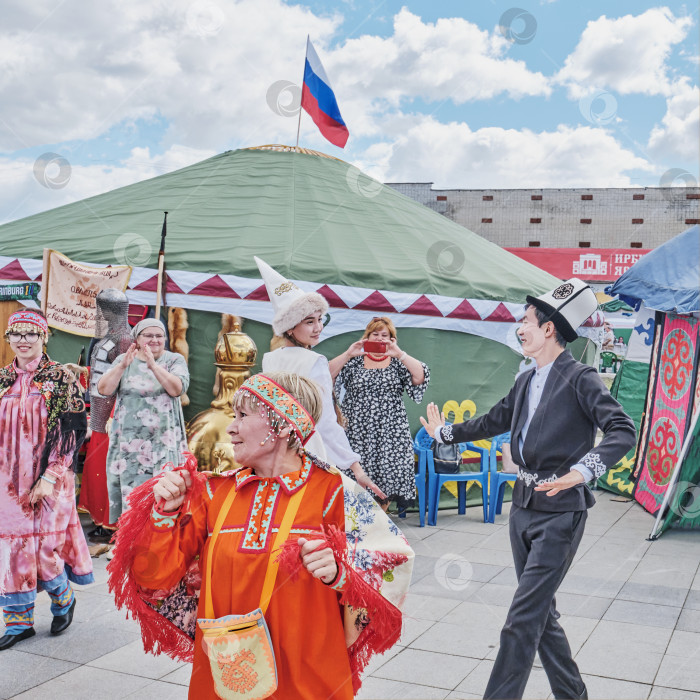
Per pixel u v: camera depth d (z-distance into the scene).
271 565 1.77
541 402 2.74
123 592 1.86
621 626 3.79
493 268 7.60
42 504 3.52
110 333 5.27
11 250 6.86
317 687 1.78
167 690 3.05
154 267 6.21
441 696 2.95
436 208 22.50
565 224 21.98
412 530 5.92
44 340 3.61
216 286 6.12
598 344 8.30
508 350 7.00
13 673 3.20
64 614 3.65
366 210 8.38
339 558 1.75
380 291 6.42
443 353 6.67
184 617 1.92
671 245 6.57
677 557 5.18
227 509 1.87
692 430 5.81
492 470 6.25
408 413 6.47
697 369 6.17
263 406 1.86
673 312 6.22
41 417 3.50
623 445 2.54
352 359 5.60
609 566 4.94
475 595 4.24
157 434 4.96
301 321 3.41
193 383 6.15
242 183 8.62
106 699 2.96
